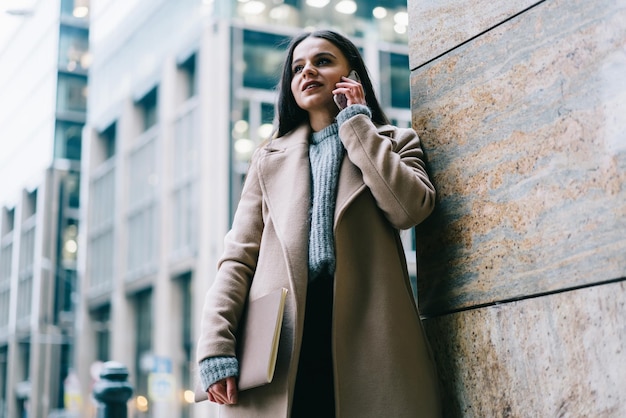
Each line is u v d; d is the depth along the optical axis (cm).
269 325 196
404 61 1955
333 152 218
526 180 198
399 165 205
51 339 3344
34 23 2970
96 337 3284
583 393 177
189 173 2691
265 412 196
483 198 210
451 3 230
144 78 3031
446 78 228
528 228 196
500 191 205
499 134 208
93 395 559
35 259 3434
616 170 176
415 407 194
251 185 233
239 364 200
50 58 3222
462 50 223
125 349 2983
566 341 182
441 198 223
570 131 188
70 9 2997
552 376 185
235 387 199
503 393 196
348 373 195
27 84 3450
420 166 221
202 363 200
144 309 3003
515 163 202
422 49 238
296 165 222
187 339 2694
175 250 2742
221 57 2427
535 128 198
